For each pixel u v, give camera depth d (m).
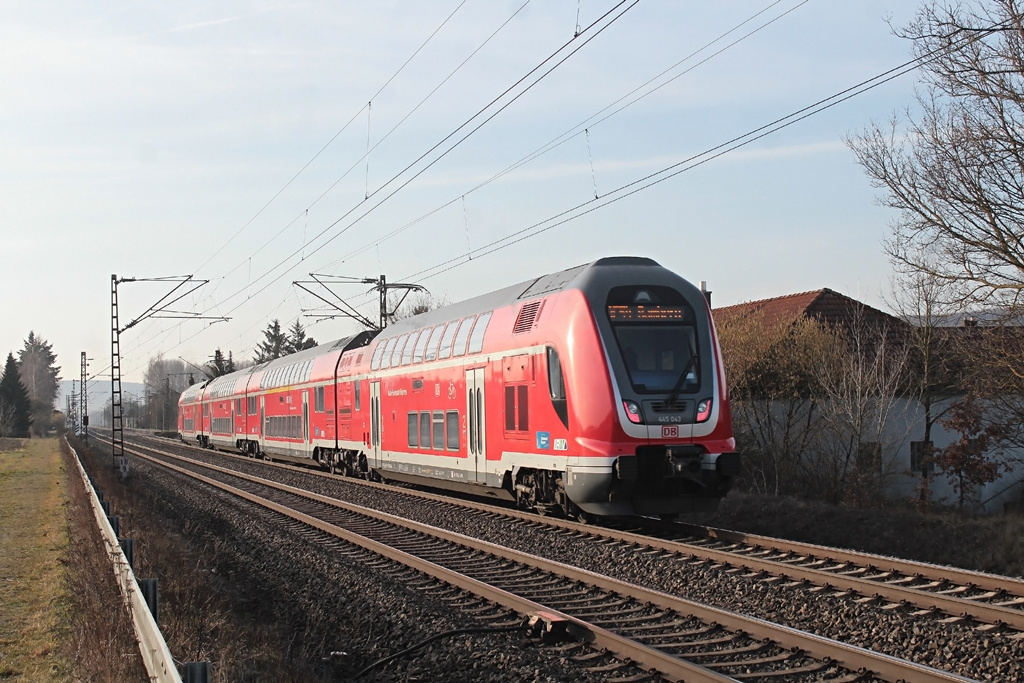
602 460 13.84
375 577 11.84
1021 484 25.67
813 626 8.57
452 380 19.12
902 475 25.58
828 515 15.70
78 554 12.23
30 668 7.92
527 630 8.77
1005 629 7.95
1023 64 16.17
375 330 29.16
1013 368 19.48
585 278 14.80
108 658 7.23
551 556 13.04
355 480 26.62
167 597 10.04
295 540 15.73
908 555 12.58
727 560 11.46
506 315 17.09
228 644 8.66
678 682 7.03
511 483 16.95
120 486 24.69
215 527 18.59
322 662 8.59
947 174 18.25
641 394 13.99
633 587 9.84
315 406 30.69
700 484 14.05
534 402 15.56
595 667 7.62
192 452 51.12
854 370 24.36
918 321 25.64
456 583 10.94
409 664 8.20
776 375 26.20
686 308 14.70
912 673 6.64
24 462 44.75
